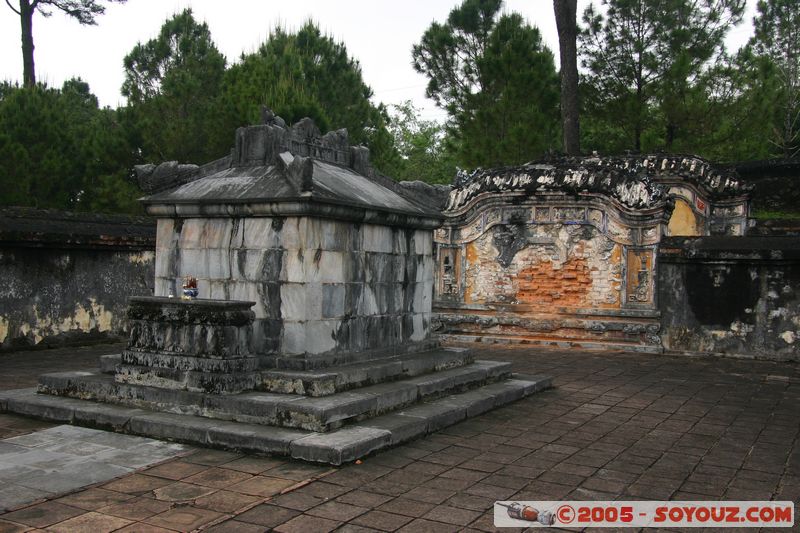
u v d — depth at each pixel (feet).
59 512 13.75
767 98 67.87
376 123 83.87
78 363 33.42
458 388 24.93
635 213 41.96
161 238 23.93
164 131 67.26
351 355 22.77
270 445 17.51
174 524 13.25
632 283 42.37
